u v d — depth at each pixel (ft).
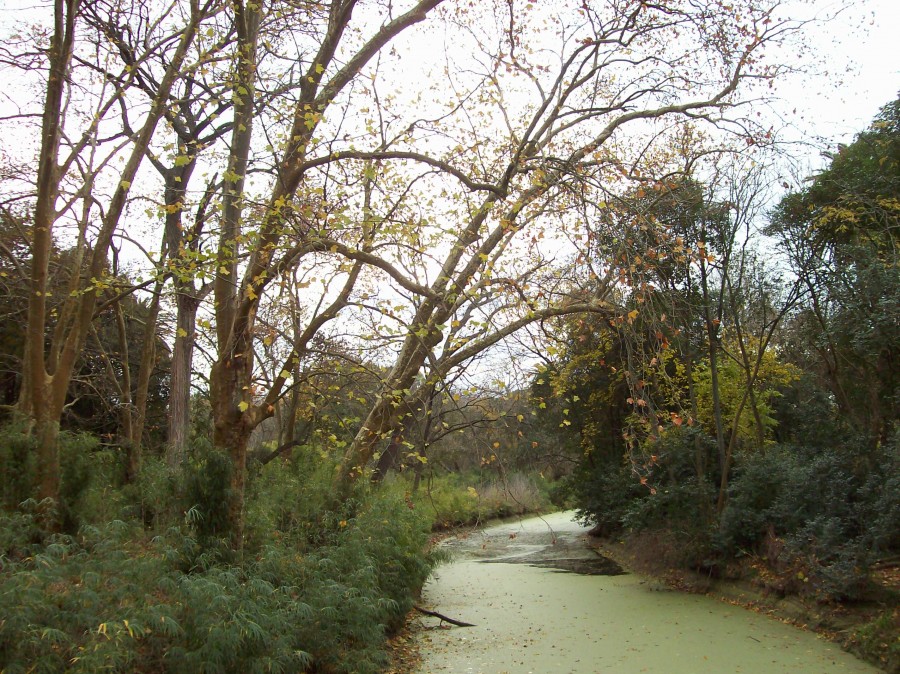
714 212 51.55
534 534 97.04
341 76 34.94
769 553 44.75
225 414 30.53
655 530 56.24
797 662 31.04
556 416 79.41
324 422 42.32
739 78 48.47
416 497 59.93
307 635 24.85
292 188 31.63
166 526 28.43
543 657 33.58
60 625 18.35
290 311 36.70
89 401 66.54
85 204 38.96
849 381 54.80
